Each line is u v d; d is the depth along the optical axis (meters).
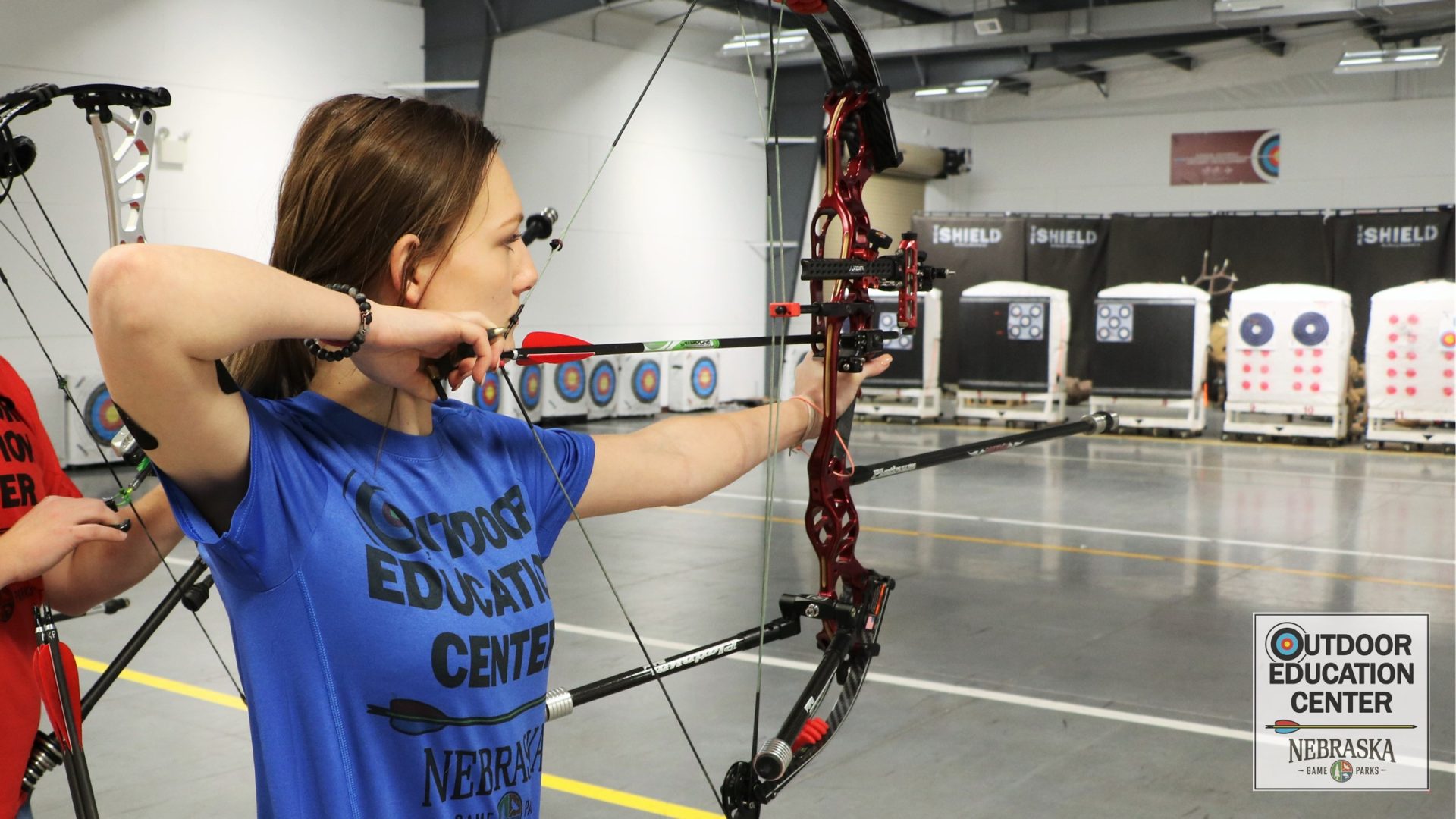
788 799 2.60
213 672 3.44
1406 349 8.79
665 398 11.23
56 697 1.00
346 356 0.65
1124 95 13.69
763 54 10.94
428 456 0.78
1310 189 12.84
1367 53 10.80
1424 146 12.23
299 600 0.70
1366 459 8.52
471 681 0.74
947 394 13.62
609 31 10.45
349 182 0.73
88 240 7.12
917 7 11.62
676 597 4.45
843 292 1.20
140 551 1.13
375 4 8.74
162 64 7.46
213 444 0.64
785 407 1.14
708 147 11.52
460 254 0.75
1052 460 8.46
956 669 3.57
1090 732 3.03
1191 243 12.19
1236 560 5.11
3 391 1.21
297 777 0.71
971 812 2.54
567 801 2.59
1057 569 4.95
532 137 9.80
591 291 10.41
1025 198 14.56
